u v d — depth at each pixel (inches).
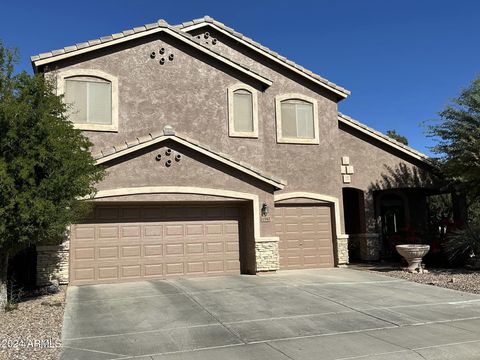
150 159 575.8
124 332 348.8
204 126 668.7
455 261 701.3
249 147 690.2
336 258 725.3
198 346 315.0
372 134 785.6
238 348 309.9
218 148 672.4
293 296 474.9
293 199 715.4
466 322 373.4
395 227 903.7
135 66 646.5
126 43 647.1
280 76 743.1
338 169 748.6
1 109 389.1
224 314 401.7
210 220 623.5
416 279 582.9
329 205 741.9
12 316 393.1
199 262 610.9
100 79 627.8
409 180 803.4
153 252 591.2
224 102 685.3
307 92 751.1
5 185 376.2
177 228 605.3
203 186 596.4
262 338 332.5
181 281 569.3
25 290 516.4
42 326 362.9
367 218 780.6
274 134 721.6
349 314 400.2
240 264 631.8
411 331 347.6
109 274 568.7
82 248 561.6
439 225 840.3
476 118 691.4
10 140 392.8
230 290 506.6
